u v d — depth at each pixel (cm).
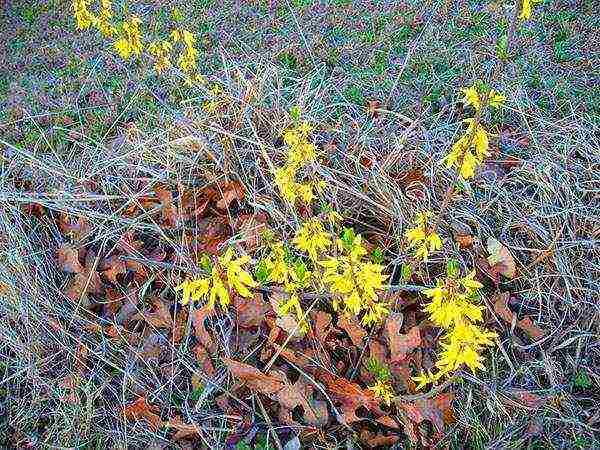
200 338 80
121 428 77
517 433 75
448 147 99
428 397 73
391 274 83
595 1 146
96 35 144
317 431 73
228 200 92
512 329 82
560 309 86
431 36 137
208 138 96
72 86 130
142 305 85
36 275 84
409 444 74
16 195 92
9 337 82
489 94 63
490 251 87
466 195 94
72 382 79
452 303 57
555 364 80
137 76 130
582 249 89
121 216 93
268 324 81
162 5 151
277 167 91
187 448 75
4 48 143
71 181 97
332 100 119
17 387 82
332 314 81
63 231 93
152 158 97
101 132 118
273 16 147
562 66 130
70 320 82
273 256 69
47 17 152
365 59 134
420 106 117
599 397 80
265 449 73
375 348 77
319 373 76
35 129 120
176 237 91
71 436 77
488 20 142
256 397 76
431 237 71
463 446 74
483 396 76
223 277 61
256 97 101
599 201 96
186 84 122
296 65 133
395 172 96
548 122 107
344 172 94
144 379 79
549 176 94
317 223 67
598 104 120
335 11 148
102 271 89
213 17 147
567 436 76
